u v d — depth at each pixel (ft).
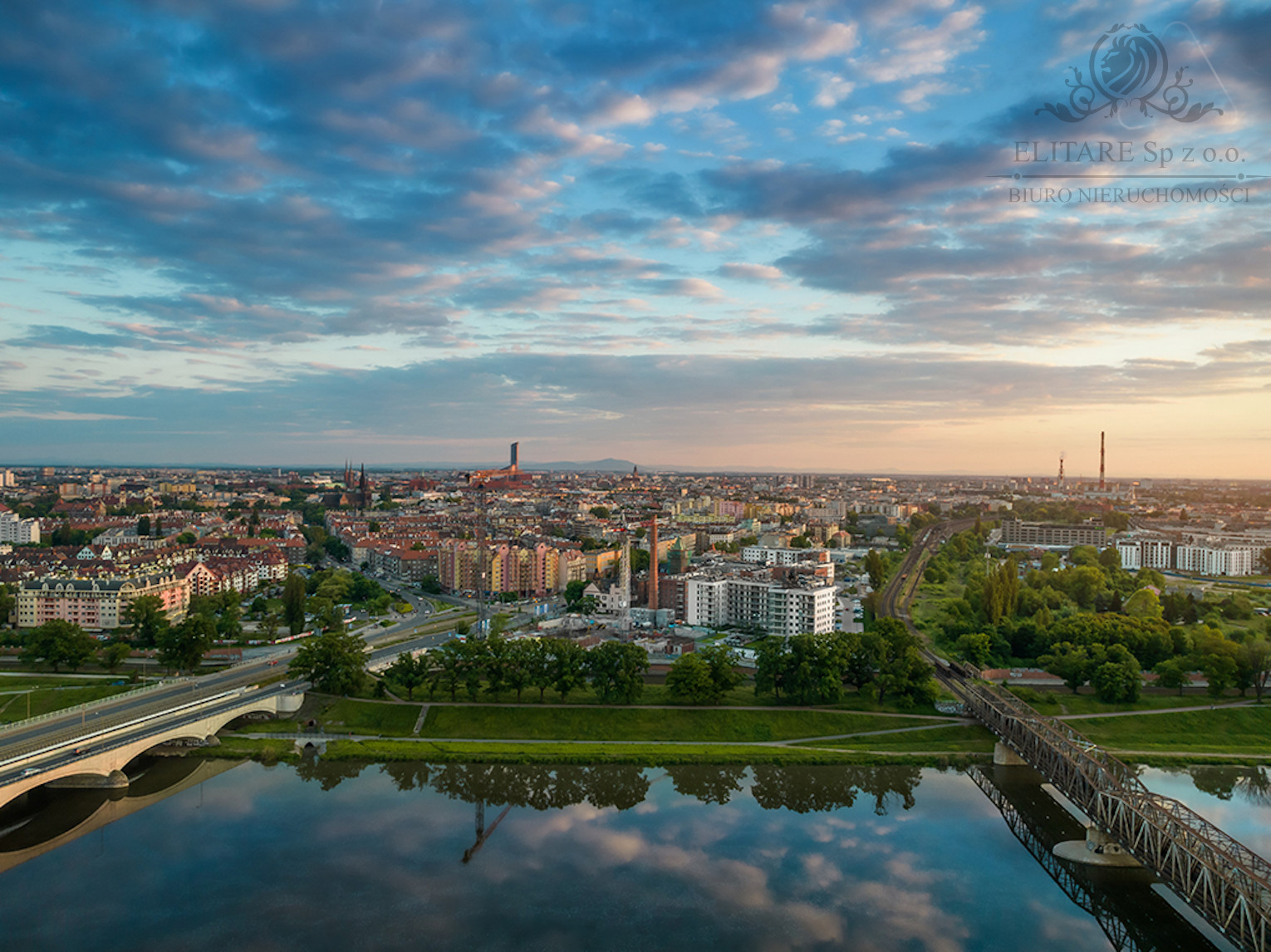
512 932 494.59
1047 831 639.76
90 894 536.83
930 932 498.28
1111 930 500.33
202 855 592.19
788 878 562.25
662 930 497.87
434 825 646.74
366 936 488.44
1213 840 529.86
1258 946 398.21
